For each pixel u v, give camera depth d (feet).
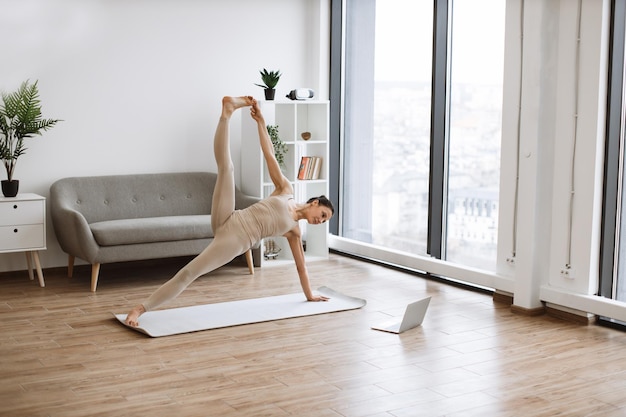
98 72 23.53
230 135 25.98
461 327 17.75
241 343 16.29
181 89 24.90
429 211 22.89
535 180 18.65
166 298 17.65
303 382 13.97
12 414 12.37
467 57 21.63
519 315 18.95
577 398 13.34
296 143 24.82
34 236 21.11
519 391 13.65
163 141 24.73
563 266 18.84
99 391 13.42
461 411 12.69
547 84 18.58
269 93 24.50
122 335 16.80
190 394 13.32
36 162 22.85
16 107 21.18
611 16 17.67
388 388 13.70
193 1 24.82
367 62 25.61
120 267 23.97
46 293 20.67
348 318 18.35
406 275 23.38
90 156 23.62
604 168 18.08
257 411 12.57
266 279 22.59
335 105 26.94
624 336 17.20
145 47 24.18
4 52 22.15
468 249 21.97
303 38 27.07
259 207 18.11
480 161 21.38
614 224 18.10
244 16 25.81
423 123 23.32
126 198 23.39
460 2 21.77
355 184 26.48
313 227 26.22
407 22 23.82
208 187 24.73
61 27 22.86
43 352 15.57
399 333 17.12
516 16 19.36
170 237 21.67
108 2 23.48
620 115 17.92
